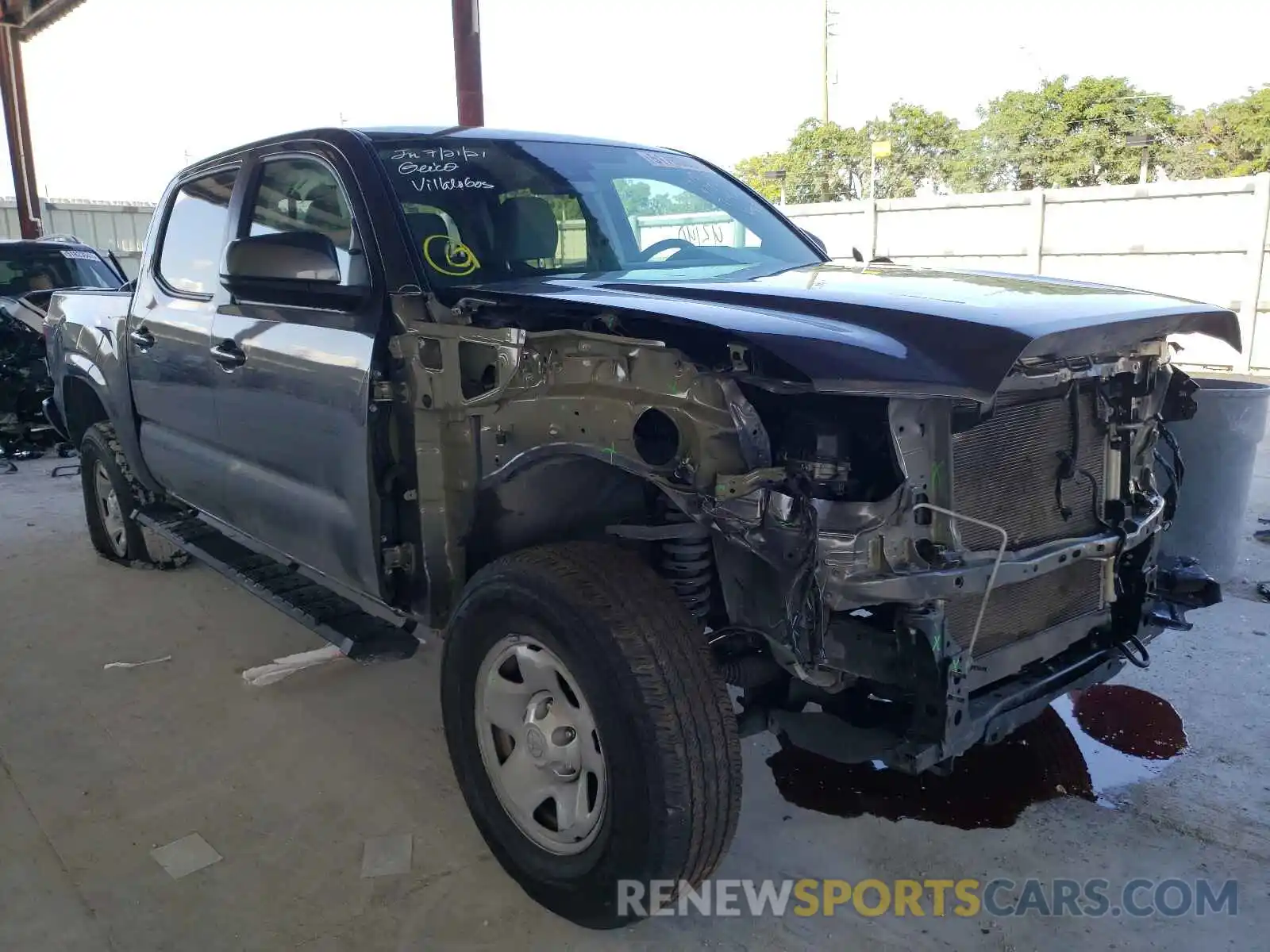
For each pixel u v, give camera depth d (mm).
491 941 2488
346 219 3123
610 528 2545
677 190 3730
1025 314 2283
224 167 3914
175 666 4176
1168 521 2961
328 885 2713
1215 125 25062
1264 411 4578
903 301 2387
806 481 2164
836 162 31562
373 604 3414
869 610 2506
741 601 2326
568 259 3219
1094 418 2686
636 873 2277
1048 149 26156
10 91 16250
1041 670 2680
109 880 2746
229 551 4180
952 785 3170
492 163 3346
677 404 2229
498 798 2648
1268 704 3621
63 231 19891
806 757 3369
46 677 4086
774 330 2166
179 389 4020
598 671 2258
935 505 2238
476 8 7148
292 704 3812
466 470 2705
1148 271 12523
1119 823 2955
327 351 3004
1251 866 2742
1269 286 11633
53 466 8320
